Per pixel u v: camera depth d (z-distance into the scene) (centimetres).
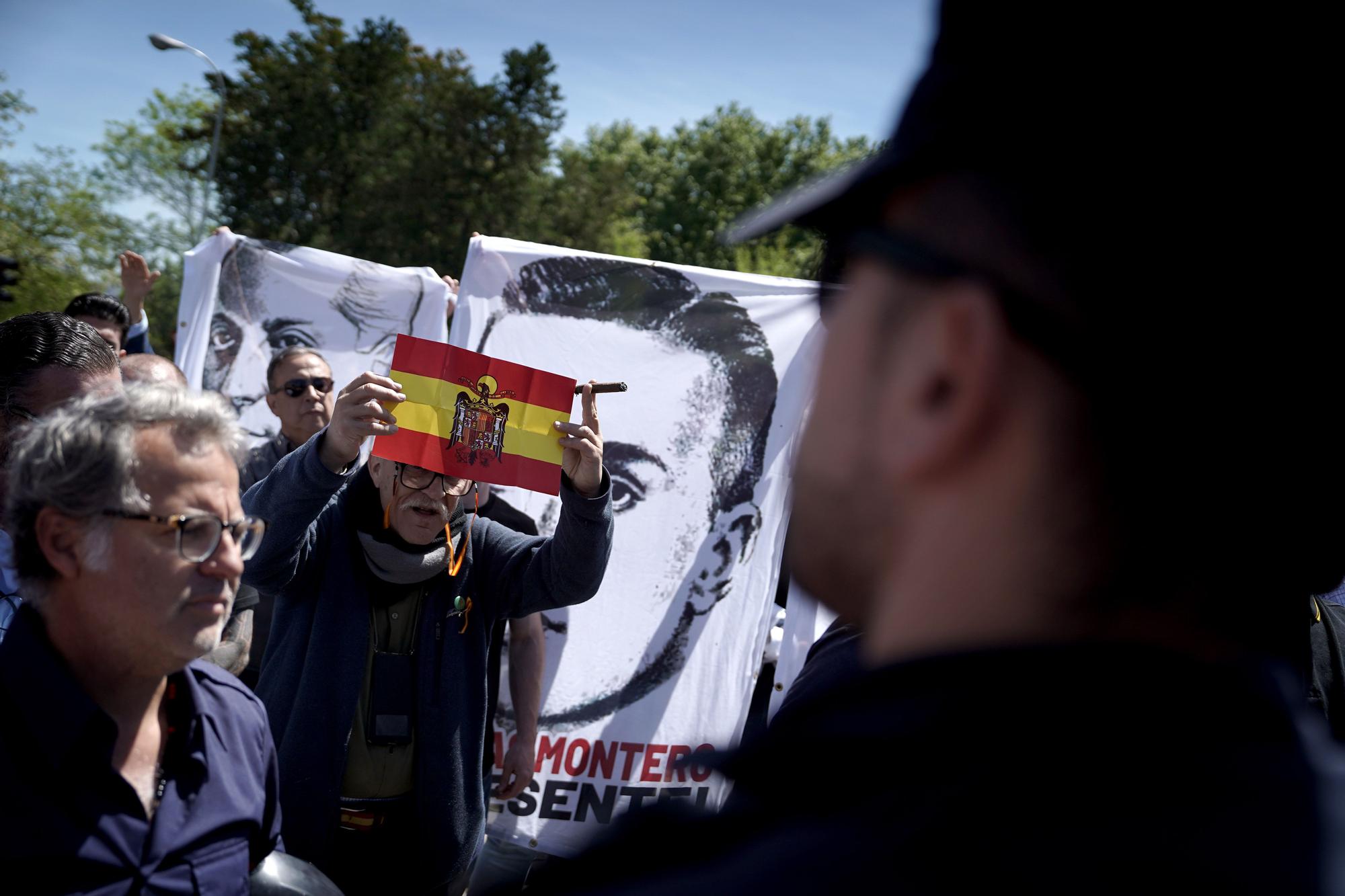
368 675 270
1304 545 37
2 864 149
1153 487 36
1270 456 36
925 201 40
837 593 43
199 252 453
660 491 405
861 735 37
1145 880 31
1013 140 38
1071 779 33
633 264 408
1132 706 34
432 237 3234
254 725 187
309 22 3559
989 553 37
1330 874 32
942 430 38
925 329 39
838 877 34
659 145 5044
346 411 257
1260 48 36
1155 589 37
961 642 37
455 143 3294
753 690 401
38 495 158
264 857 186
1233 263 36
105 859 155
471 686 282
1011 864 32
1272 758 35
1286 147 36
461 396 282
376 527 278
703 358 409
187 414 167
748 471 407
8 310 2952
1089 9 37
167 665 164
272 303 458
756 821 39
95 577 159
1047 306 36
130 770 164
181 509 162
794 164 4347
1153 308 36
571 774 389
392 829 270
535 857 383
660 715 395
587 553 289
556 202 3488
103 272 3397
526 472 289
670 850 41
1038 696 35
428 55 3722
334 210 3391
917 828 34
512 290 403
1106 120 37
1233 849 32
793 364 410
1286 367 36
